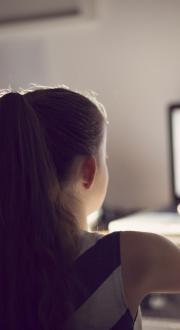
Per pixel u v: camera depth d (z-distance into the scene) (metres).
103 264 0.70
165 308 1.47
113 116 1.96
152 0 1.87
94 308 0.69
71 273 0.70
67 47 1.99
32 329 0.68
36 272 0.69
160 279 0.71
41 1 1.93
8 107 0.72
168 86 1.88
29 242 0.69
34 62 2.04
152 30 1.88
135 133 1.93
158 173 1.91
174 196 1.78
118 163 1.96
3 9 1.99
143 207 1.94
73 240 0.71
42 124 0.72
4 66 2.09
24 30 1.98
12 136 0.71
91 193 0.76
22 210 0.70
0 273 0.70
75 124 0.72
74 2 1.88
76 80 1.99
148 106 1.91
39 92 0.76
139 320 0.74
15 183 0.70
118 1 1.91
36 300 0.69
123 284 0.70
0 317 0.70
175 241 1.23
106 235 0.72
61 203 0.72
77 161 0.72
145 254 0.70
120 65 1.93
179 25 1.85
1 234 0.70
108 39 1.94
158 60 1.88
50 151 0.71
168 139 1.77
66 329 0.69
